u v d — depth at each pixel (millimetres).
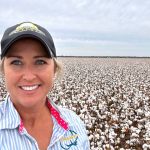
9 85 466
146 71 9148
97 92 4301
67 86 4906
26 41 449
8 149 458
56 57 511
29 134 484
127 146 1907
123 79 6609
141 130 2314
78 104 3312
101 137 1909
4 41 456
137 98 3734
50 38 484
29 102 465
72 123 529
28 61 458
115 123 2400
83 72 8219
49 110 518
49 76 475
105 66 11000
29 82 459
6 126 464
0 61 486
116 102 3570
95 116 2740
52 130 502
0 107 485
